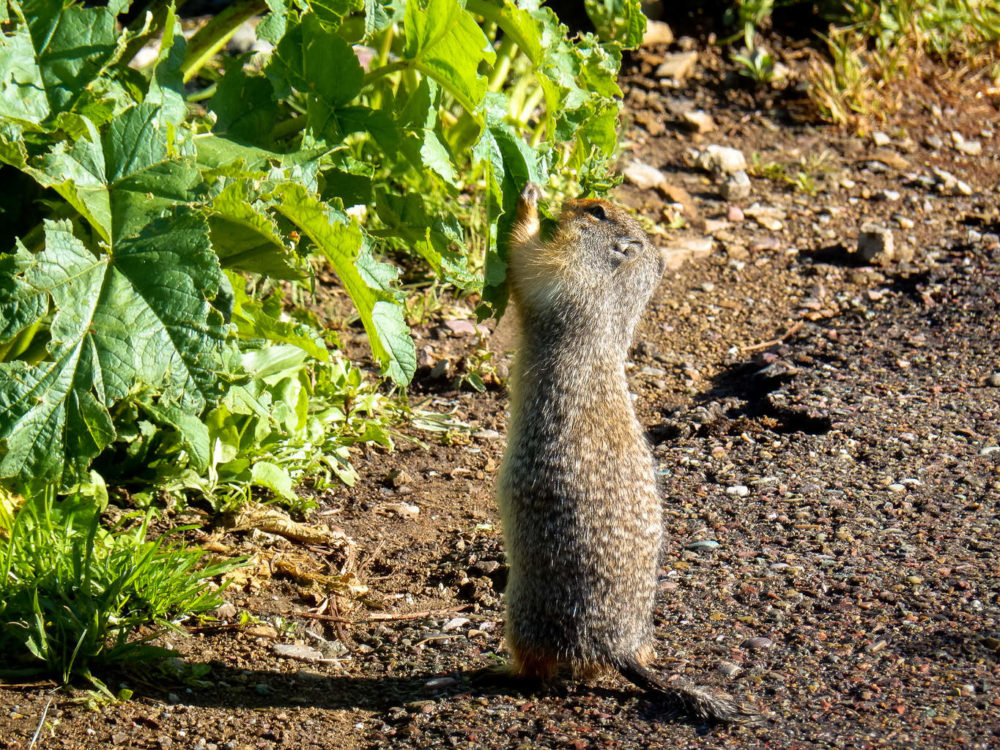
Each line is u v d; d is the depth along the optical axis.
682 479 11.19
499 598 9.54
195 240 7.52
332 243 8.21
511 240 9.20
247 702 7.98
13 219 9.42
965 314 14.27
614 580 7.89
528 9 9.62
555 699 7.99
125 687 7.91
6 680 7.76
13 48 8.34
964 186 17.50
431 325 14.13
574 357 8.53
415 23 9.02
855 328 14.22
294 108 11.50
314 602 9.37
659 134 18.28
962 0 20.34
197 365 7.43
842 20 20.02
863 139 18.53
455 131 14.13
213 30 10.15
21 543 8.36
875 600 8.98
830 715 7.55
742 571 9.51
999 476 10.87
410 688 8.25
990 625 8.52
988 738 7.21
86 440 7.42
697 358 13.85
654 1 20.23
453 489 11.30
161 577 8.57
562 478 8.01
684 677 8.11
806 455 11.45
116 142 7.86
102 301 7.47
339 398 11.95
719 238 16.17
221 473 10.27
